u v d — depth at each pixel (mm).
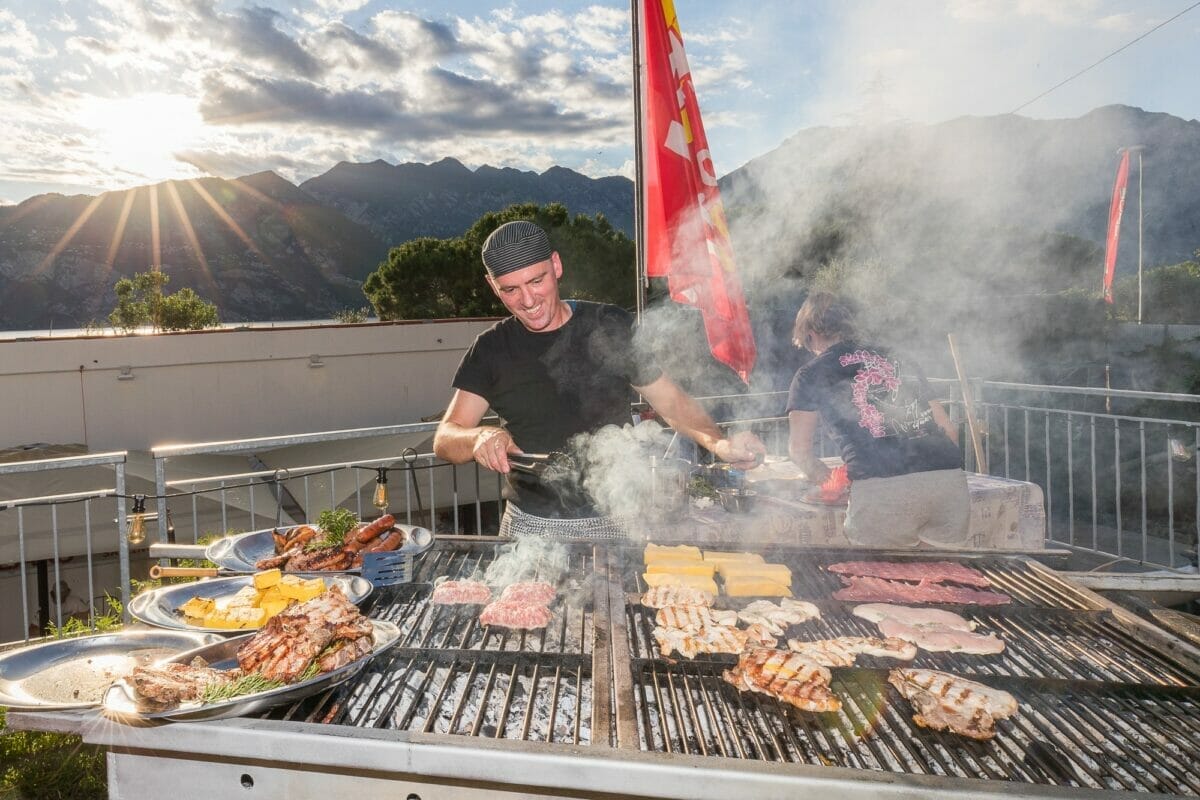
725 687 1926
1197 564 5531
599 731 1574
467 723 1817
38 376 12961
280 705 1705
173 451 4230
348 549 2523
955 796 1336
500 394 2902
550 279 2693
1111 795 1335
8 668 1857
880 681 1955
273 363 14875
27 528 8523
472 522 11352
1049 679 1920
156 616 2127
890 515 3527
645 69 4793
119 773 1635
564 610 2365
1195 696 1874
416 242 29938
